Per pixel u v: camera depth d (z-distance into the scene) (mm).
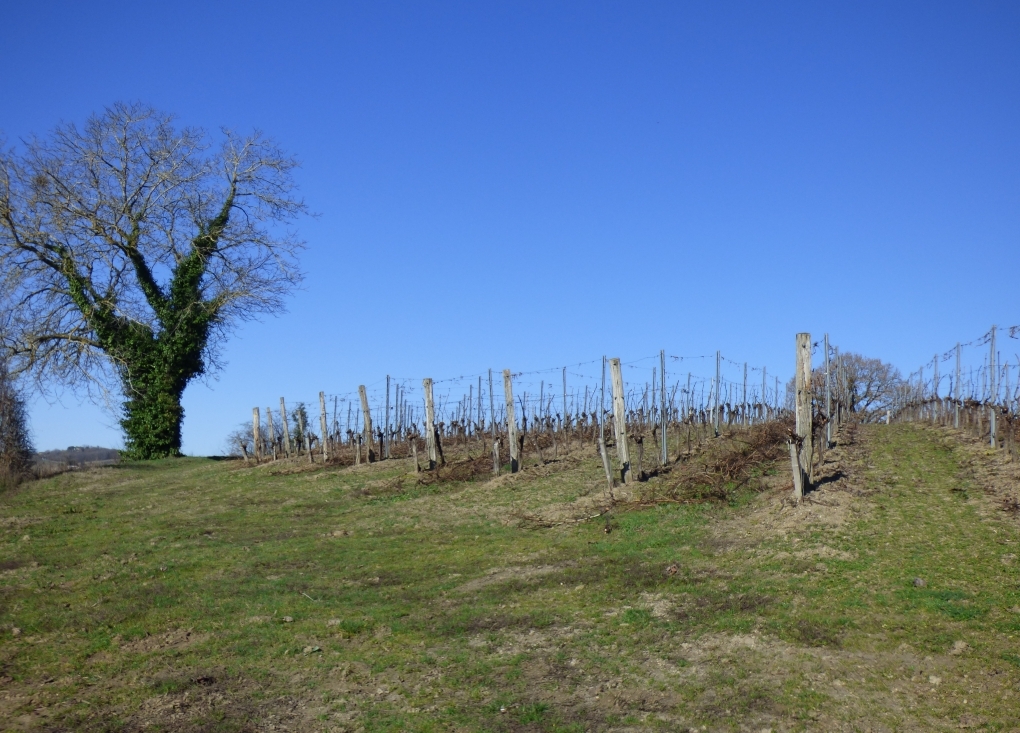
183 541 18297
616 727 7914
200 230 40781
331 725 8461
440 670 9609
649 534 15117
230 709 9000
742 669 8828
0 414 33594
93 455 54938
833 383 30266
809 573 11594
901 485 16594
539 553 14789
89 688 9844
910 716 7660
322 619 11828
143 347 40531
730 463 18922
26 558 17578
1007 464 17062
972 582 10633
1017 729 7242
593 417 27781
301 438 37406
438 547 16016
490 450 28234
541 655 9766
